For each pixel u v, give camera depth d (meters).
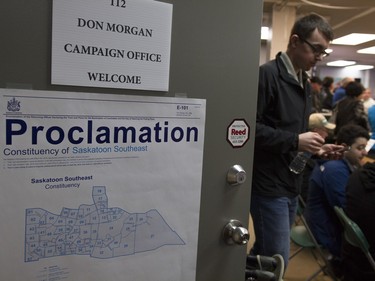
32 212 0.69
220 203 0.93
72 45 0.70
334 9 4.66
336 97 6.05
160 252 0.85
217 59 0.88
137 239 0.81
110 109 0.75
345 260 2.02
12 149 0.67
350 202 1.95
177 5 0.80
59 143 0.70
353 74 14.84
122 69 0.75
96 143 0.74
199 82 0.85
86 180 0.74
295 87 1.59
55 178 0.71
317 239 2.31
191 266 0.90
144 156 0.80
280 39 4.67
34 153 0.68
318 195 2.34
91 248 0.76
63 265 0.74
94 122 0.73
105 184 0.76
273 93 1.56
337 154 1.65
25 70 0.66
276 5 4.55
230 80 0.90
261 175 1.58
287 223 1.63
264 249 1.62
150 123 0.80
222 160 0.92
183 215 0.87
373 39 6.97
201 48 0.85
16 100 0.66
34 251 0.71
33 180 0.69
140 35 0.76
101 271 0.78
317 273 2.41
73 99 0.71
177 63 0.82
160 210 0.83
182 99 0.83
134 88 0.77
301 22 1.59
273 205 1.58
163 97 0.81
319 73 14.07
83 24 0.70
